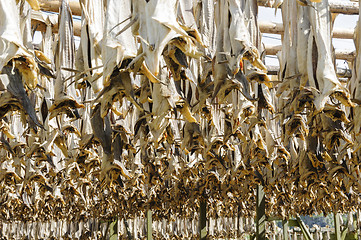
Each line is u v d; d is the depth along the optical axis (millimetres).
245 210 15844
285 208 13656
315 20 2889
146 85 2906
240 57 2695
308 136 4738
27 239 18500
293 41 3168
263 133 6059
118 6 2469
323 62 2820
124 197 11062
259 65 2789
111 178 3383
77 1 4012
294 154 6406
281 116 4035
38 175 5617
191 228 19422
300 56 2971
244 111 3391
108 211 14312
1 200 9320
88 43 2826
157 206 11258
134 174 7285
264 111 5883
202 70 3328
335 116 3201
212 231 18453
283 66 3277
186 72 2680
